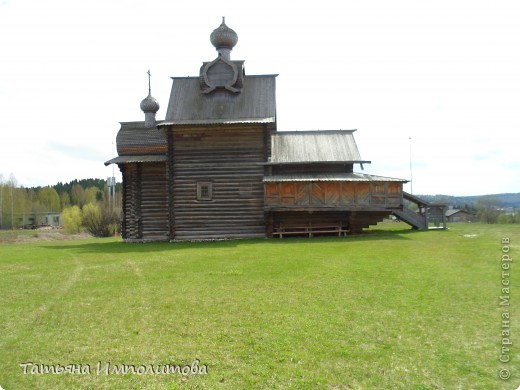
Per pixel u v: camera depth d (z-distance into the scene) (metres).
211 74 29.97
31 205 109.12
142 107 34.34
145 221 29.16
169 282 12.92
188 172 27.97
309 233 27.41
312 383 6.46
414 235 25.77
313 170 28.78
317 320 9.03
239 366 7.03
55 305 10.67
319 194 26.34
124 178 31.44
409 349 7.57
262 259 16.89
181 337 8.27
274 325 8.76
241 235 27.55
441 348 7.62
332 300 10.50
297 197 26.33
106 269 15.79
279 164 27.91
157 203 29.22
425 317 9.19
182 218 27.78
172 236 27.72
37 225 102.50
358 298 10.66
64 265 17.16
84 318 9.56
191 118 28.58
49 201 120.31
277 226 27.94
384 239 23.58
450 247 19.45
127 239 29.44
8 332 8.80
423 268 14.25
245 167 27.88
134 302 10.72
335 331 8.41
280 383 6.48
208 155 27.97
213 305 10.23
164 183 29.31
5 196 92.38
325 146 29.95
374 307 9.90
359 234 27.52
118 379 6.77
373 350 7.54
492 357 7.27
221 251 20.25
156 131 31.25
